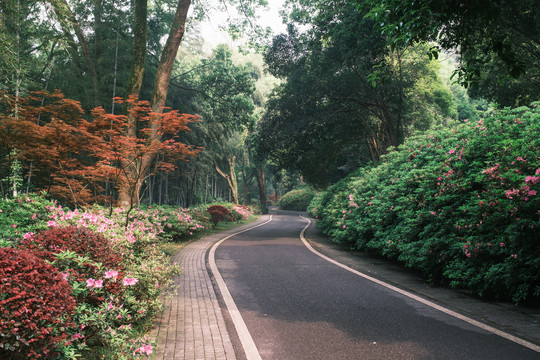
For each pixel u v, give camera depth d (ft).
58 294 9.63
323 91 59.41
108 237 20.65
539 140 20.47
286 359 12.30
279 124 66.64
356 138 73.92
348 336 14.35
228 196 169.07
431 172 27.02
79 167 41.93
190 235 53.98
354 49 47.91
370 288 22.63
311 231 71.00
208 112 87.15
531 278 17.72
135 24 48.47
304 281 24.81
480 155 25.04
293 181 224.53
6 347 8.24
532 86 47.47
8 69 31.04
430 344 13.37
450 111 89.15
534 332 14.48
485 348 12.89
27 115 31.24
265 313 17.58
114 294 13.33
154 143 32.55
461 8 15.80
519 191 18.20
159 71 50.98
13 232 18.94
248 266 30.78
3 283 8.76
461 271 21.25
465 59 17.19
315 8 57.77
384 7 16.70
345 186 57.98
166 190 75.66
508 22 35.17
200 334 14.71
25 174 46.47
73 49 57.11
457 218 23.36
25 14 36.11
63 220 23.75
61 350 9.78
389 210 32.45
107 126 31.07
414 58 68.85
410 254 25.75
